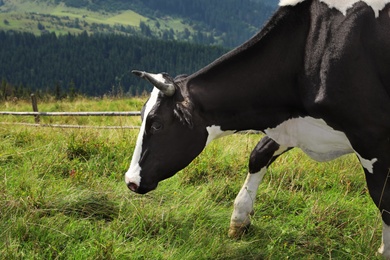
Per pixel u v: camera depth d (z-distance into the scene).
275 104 4.39
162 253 4.40
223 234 5.00
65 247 4.36
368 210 5.66
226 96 4.38
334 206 5.58
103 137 8.17
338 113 4.00
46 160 6.61
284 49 4.22
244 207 5.04
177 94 4.29
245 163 6.92
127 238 4.73
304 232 5.08
